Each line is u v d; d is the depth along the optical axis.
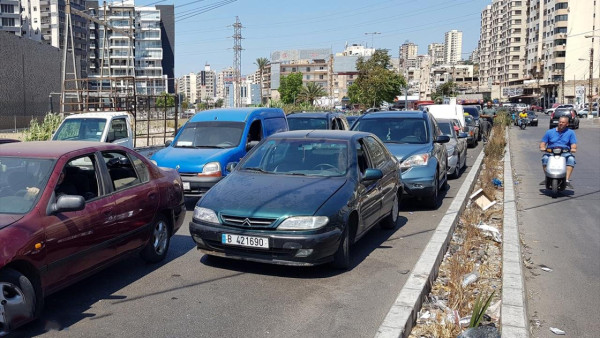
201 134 10.94
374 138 8.09
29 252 4.24
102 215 5.17
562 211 10.09
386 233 8.04
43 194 4.62
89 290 5.41
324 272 6.03
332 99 119.94
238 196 6.02
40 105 59.94
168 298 5.19
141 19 122.00
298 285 5.59
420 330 4.45
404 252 6.95
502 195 11.28
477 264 6.28
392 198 7.98
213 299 5.16
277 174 6.73
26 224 4.32
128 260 6.51
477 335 3.97
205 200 6.10
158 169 6.59
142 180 6.10
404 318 4.29
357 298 5.22
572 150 11.70
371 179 6.69
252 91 126.62
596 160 18.66
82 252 4.88
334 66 149.00
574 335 4.68
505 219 8.29
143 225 5.91
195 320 4.65
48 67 63.19
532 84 117.94
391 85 57.41
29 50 58.00
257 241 5.57
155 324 4.56
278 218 5.56
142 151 14.57
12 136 26.23
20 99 55.56
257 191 6.10
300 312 4.85
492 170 14.07
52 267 4.52
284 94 137.75
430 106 24.78
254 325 4.55
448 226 7.42
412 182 9.62
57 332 4.38
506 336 4.07
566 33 106.94
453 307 4.68
